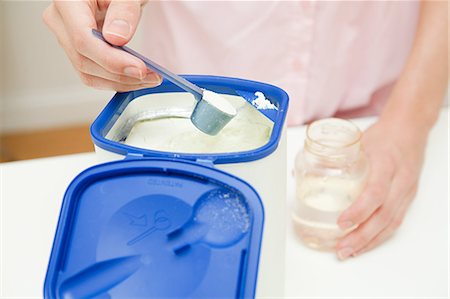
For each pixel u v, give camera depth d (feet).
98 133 1.13
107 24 1.24
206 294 0.92
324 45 2.30
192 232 0.98
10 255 1.52
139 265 0.96
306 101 2.44
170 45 2.45
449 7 2.10
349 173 1.53
